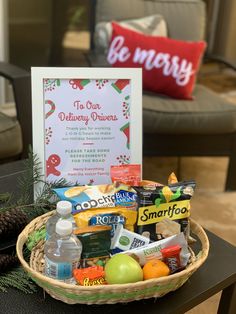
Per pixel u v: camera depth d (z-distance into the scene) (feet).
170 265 2.77
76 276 2.64
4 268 2.90
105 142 3.52
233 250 3.38
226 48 12.35
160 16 7.57
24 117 5.74
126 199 3.03
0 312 2.67
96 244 2.84
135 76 3.48
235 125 6.58
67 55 10.01
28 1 8.96
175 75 6.78
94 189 3.08
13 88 5.60
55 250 2.72
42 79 3.34
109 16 7.54
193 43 6.96
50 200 3.37
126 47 6.79
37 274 2.59
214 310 4.72
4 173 4.11
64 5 9.50
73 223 2.87
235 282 3.24
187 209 3.01
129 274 2.61
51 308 2.71
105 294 2.52
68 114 3.43
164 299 2.84
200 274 3.10
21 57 9.39
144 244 2.89
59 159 3.48
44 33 9.53
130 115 3.53
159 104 6.52
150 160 8.18
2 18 8.32
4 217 3.10
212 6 11.78
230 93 11.80
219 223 6.33
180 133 6.49
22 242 2.93
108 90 3.46
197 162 8.30
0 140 5.46
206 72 12.69
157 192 2.93
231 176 7.09
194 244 3.26
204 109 6.47
